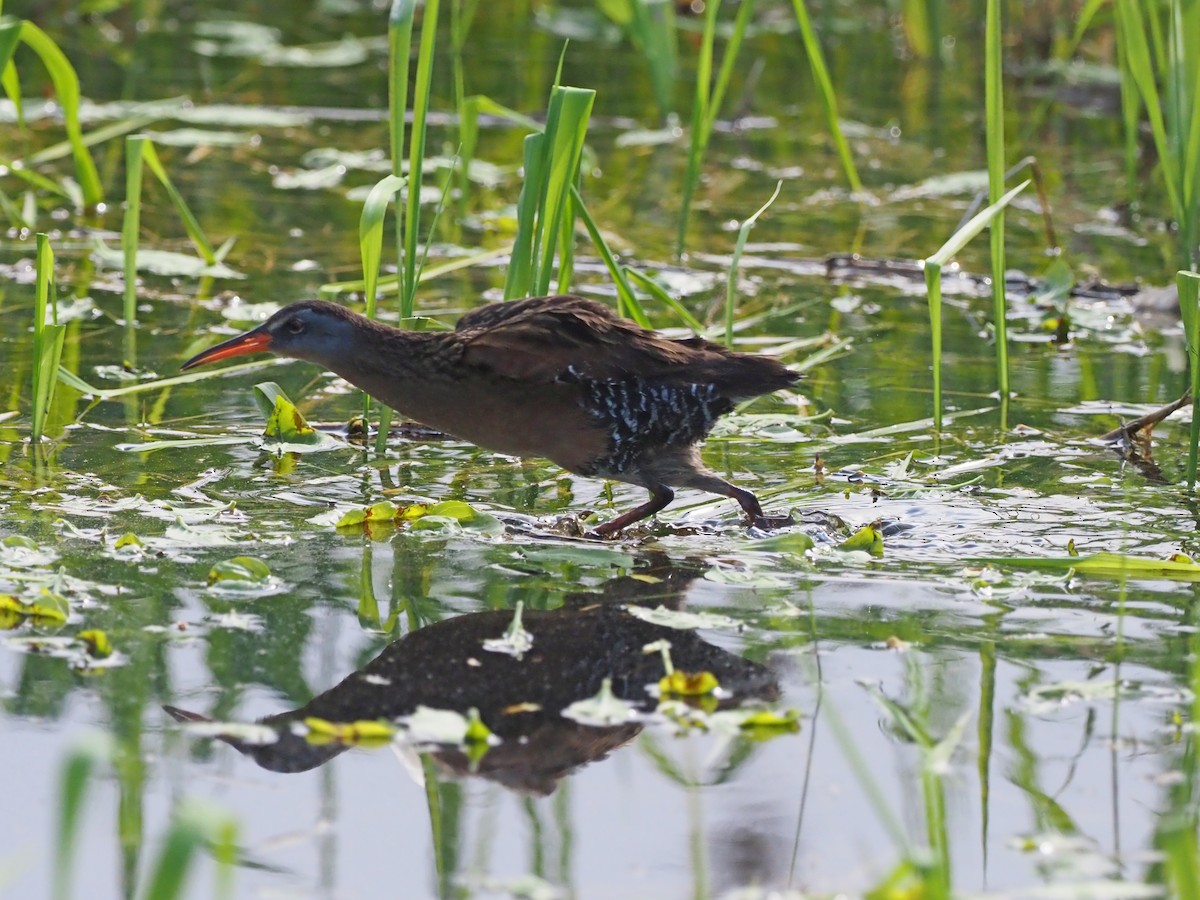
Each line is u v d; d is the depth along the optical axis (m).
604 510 10.19
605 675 7.58
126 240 12.76
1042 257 16.44
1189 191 12.31
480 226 16.61
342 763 6.76
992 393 12.55
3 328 13.12
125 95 20.97
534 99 21.30
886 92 23.44
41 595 7.96
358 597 8.42
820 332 13.88
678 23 24.84
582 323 9.77
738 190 18.64
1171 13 12.54
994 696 7.41
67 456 10.56
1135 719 7.20
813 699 7.38
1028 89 23.83
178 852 4.52
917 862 5.42
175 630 7.89
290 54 23.97
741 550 9.33
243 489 10.12
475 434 10.07
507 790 6.62
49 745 6.76
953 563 9.13
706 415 9.88
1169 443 11.47
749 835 6.32
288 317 10.04
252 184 17.95
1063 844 6.24
